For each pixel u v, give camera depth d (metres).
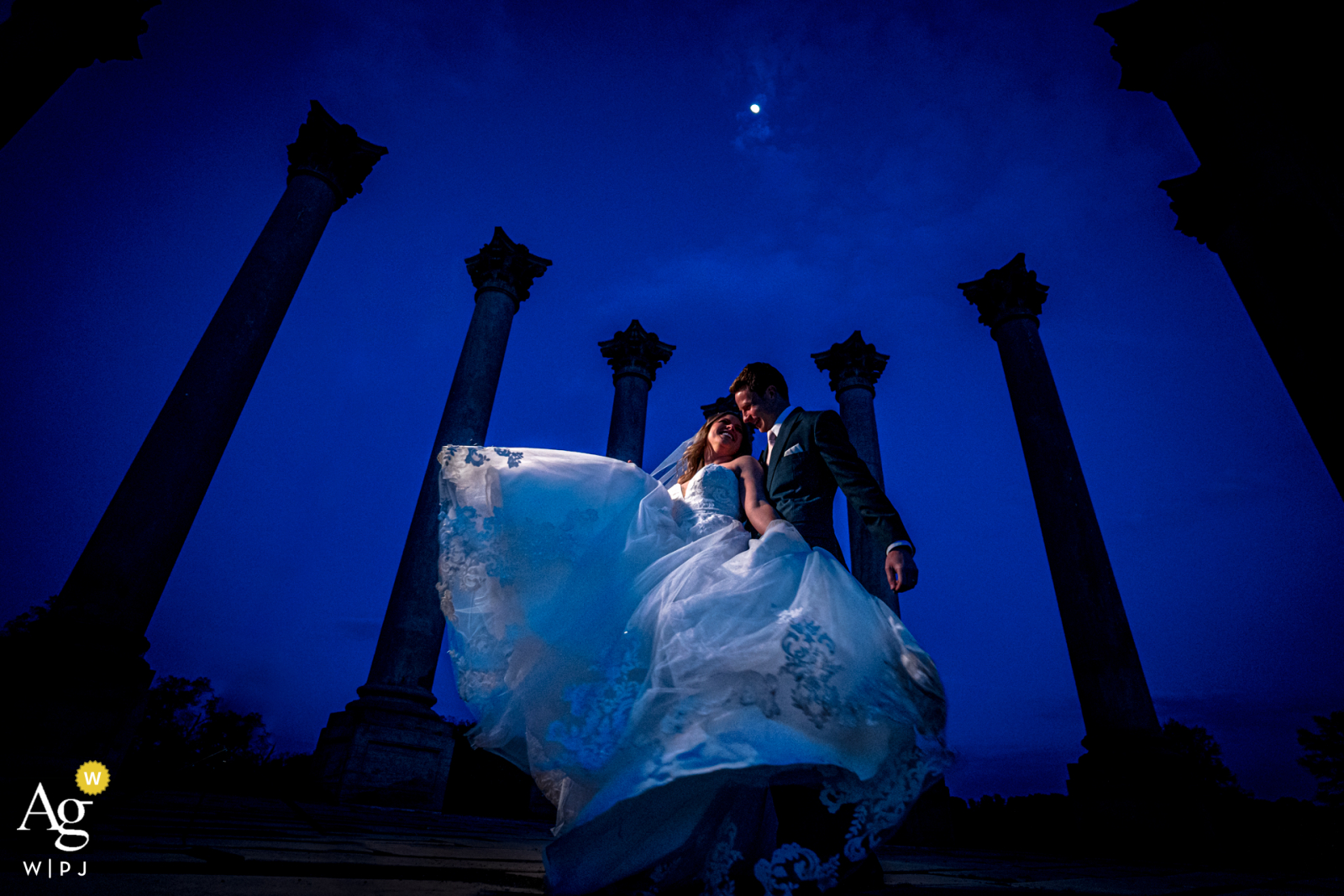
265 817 4.37
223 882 1.48
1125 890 2.73
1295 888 3.14
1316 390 2.56
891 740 1.61
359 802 8.41
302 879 1.67
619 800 1.39
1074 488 11.00
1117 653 9.61
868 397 14.72
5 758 4.99
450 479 2.05
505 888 1.74
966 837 11.25
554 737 1.58
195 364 7.98
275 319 8.87
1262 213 2.80
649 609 1.77
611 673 1.67
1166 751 8.84
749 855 1.66
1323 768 18.98
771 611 1.71
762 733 1.46
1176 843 8.14
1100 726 9.30
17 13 5.90
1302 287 2.62
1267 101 2.83
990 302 13.54
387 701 9.29
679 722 1.50
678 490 2.47
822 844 1.57
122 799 4.39
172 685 19.89
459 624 1.85
